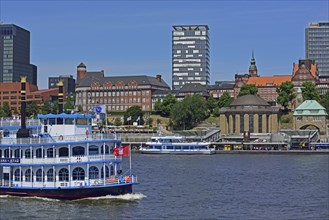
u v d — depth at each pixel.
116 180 87.31
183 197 94.00
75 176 85.50
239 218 76.38
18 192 87.19
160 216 76.44
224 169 149.75
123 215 76.06
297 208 84.62
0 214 75.56
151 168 151.12
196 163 172.12
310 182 117.69
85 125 91.69
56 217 74.00
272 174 135.38
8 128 94.81
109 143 88.75
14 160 87.69
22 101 92.38
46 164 85.31
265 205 87.19
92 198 85.31
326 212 81.31
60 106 98.00
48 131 90.25
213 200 91.50
